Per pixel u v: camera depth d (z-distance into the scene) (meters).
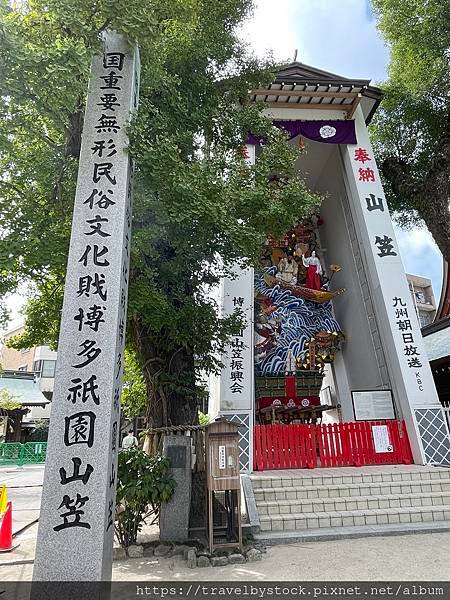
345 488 8.48
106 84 5.87
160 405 8.98
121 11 5.31
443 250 14.23
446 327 17.03
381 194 13.13
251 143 12.22
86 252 5.07
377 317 12.49
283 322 14.78
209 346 9.23
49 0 4.97
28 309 9.33
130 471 6.71
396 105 15.98
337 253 15.67
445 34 13.34
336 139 13.65
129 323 9.56
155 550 6.41
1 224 6.23
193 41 8.30
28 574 5.97
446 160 14.13
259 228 7.43
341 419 14.88
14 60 4.63
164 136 6.41
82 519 4.17
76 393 4.59
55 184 6.66
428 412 10.80
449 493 8.52
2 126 5.50
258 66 9.67
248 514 7.43
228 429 6.78
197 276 9.37
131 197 5.75
